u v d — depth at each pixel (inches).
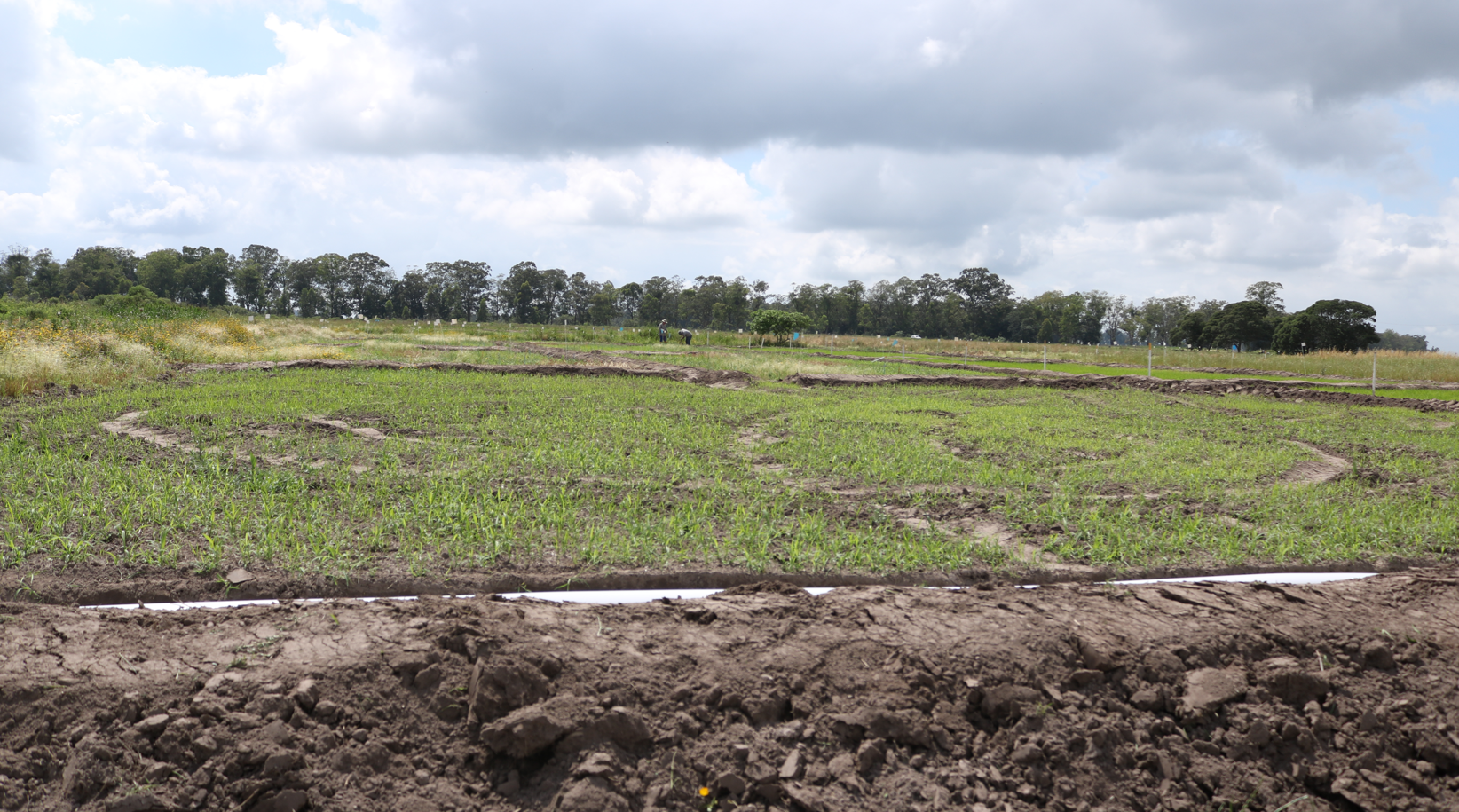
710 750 138.4
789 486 340.2
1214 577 247.0
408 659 151.4
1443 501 335.9
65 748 131.7
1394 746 153.7
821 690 152.5
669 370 871.7
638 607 184.7
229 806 126.2
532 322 4926.2
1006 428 525.0
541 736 135.9
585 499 302.4
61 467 312.7
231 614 176.4
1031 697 153.9
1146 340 4744.1
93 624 168.4
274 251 5516.7
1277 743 151.7
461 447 400.2
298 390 606.9
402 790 131.3
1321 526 293.3
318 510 268.4
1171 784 142.5
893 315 5068.9
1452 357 1291.8
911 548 252.4
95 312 1393.9
